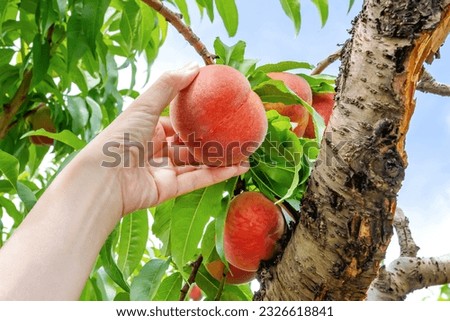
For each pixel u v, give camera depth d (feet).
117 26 7.22
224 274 4.30
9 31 6.70
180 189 3.64
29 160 7.41
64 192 3.14
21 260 2.85
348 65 3.16
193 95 3.34
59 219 3.02
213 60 3.79
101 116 6.50
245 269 3.82
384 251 3.18
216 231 3.65
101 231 3.21
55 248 2.93
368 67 3.06
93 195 3.21
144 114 3.43
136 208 3.54
